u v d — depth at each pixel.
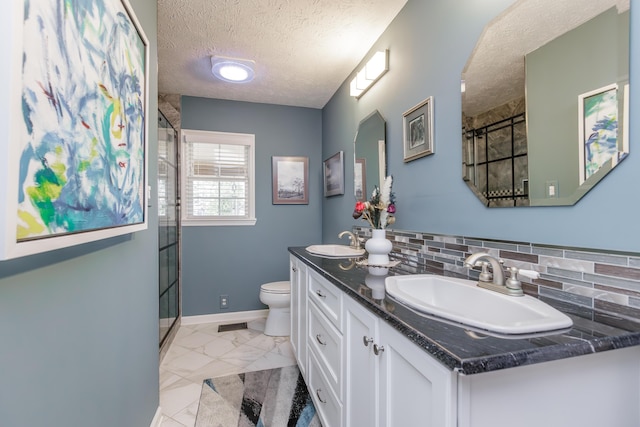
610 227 0.79
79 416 0.78
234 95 3.00
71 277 0.75
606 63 0.80
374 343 0.92
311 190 3.37
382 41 1.96
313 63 2.35
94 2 0.75
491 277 1.01
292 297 2.21
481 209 1.20
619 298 0.77
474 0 1.22
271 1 1.66
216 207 3.12
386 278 1.16
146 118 1.22
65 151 0.62
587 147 0.84
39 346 0.63
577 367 0.68
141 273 1.30
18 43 0.47
